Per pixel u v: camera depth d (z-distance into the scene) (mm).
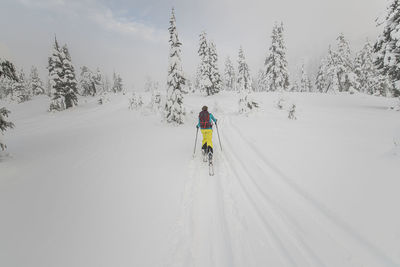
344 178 3951
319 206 3240
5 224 3066
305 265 2260
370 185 3580
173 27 12312
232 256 2479
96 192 4078
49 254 2463
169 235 2855
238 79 37156
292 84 51906
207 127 5645
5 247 2574
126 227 3004
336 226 2789
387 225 2609
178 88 12984
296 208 3316
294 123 10680
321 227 2832
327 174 4195
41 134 14180
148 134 10008
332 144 6262
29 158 6695
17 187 4375
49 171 5316
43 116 29578
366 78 35312
